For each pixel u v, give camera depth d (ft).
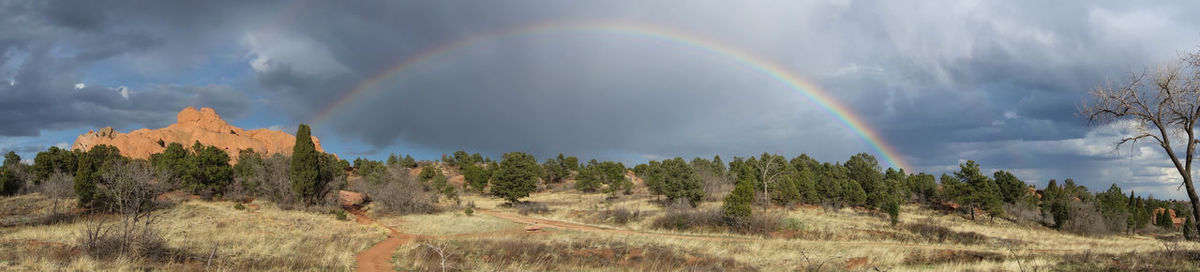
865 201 224.94
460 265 71.00
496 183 238.07
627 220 165.68
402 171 241.35
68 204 131.54
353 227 128.57
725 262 81.76
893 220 154.81
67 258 54.80
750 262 82.64
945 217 212.64
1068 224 185.78
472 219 158.20
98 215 113.80
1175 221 264.52
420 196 187.83
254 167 181.78
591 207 219.00
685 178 211.20
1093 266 66.59
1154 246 100.68
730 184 265.75
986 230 157.89
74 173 188.96
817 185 232.53
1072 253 84.99
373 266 70.64
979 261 79.87
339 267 64.64
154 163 236.02
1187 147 73.51
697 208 185.16
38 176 175.11
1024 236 143.43
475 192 334.24
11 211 117.80
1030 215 228.02
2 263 51.24
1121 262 68.69
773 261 83.51
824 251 94.63
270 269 58.44
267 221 123.34
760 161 266.98
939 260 83.82
